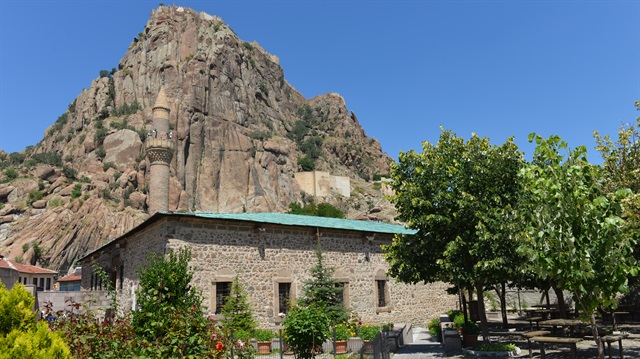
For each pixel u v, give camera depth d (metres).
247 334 16.66
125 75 138.00
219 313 18.83
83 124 128.75
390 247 17.62
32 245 80.75
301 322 12.01
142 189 106.06
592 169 7.02
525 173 7.31
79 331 7.73
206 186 120.00
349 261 23.89
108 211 91.94
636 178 16.77
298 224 21.59
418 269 16.48
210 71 139.75
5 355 4.88
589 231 6.74
